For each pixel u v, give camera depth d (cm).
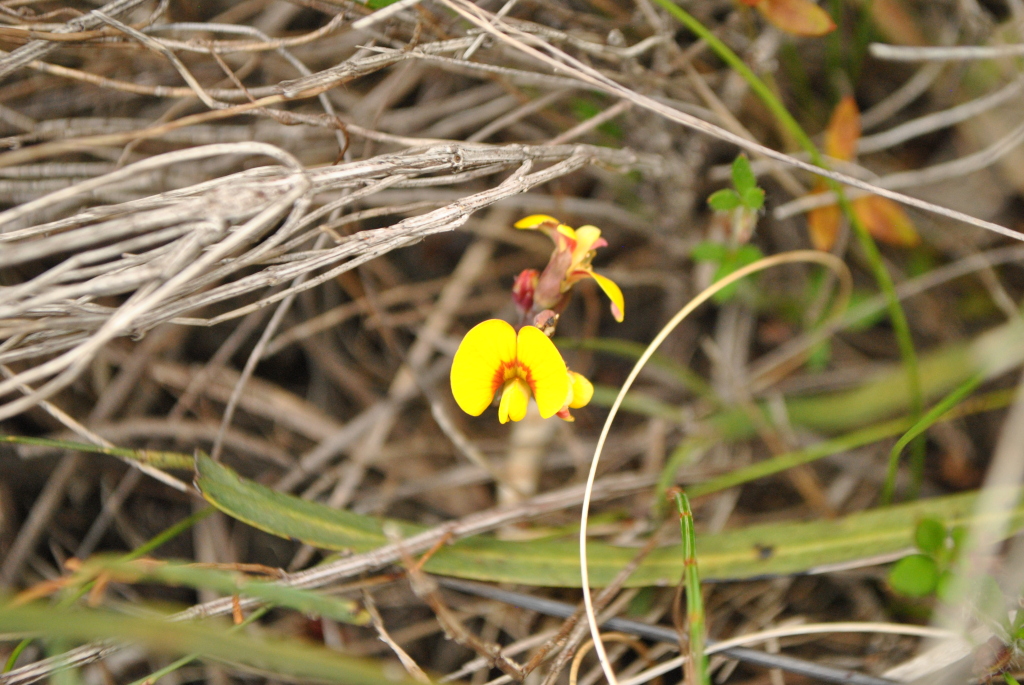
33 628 27
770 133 35
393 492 34
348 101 34
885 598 32
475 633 32
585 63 32
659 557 31
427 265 36
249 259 29
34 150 29
